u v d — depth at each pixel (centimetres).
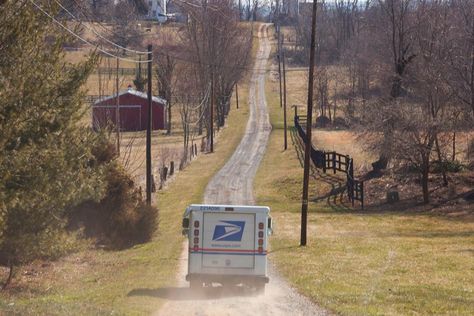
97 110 11719
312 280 3938
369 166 11044
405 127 8675
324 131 16850
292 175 10844
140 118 18138
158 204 8525
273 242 5894
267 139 16250
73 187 3759
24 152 3409
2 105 3209
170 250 5412
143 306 2939
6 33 3447
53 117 3672
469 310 3108
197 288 3500
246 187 10219
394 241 5988
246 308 3012
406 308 3119
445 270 4397
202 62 13162
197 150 14538
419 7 10125
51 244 3741
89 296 3341
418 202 8781
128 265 4709
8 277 4041
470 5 9481
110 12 4569
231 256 3447
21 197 3450
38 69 3553
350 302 3231
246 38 19988
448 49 9000
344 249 5450
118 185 5831
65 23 3862
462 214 7975
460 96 8862
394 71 10294
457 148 11038
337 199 9225
